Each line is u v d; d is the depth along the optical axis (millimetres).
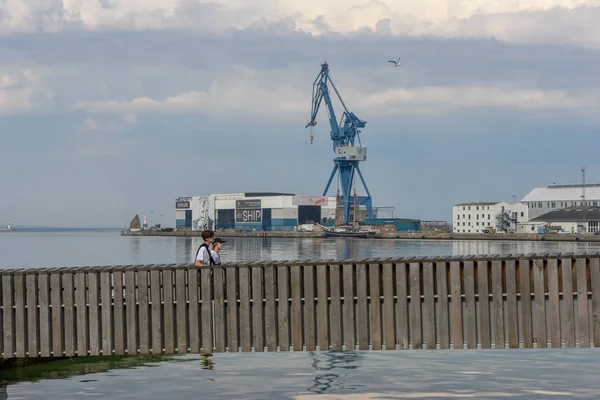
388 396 18609
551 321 19625
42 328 20219
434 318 19891
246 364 22609
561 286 19797
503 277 19953
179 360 23297
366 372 21328
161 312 20297
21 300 20203
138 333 20406
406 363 22547
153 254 134500
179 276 20203
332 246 183875
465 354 23859
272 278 20047
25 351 20266
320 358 23484
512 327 19734
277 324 20188
